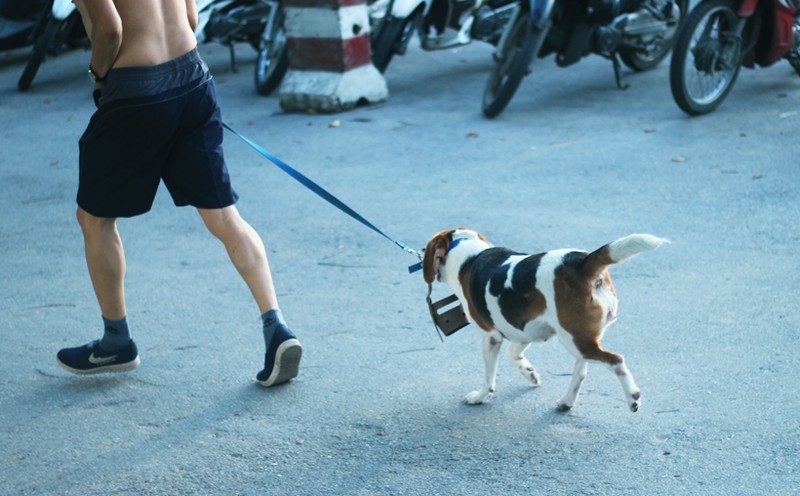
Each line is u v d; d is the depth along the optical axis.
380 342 4.74
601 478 3.46
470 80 10.36
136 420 4.20
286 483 3.64
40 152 8.91
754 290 4.91
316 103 9.48
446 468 3.63
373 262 5.79
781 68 9.41
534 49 8.40
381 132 8.62
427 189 7.02
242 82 11.34
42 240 6.63
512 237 5.96
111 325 4.46
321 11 9.34
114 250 4.34
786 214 5.86
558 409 3.98
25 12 12.45
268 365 4.29
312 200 7.01
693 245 5.57
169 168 4.21
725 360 4.23
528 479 3.51
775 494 3.27
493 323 3.86
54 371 4.70
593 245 5.71
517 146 7.84
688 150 7.28
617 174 6.93
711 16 7.96
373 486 3.56
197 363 4.68
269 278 4.34
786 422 3.70
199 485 3.68
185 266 5.96
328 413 4.12
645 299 4.94
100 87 3.99
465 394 4.18
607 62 10.45
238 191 7.34
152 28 3.94
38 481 3.79
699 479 3.40
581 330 3.58
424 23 10.68
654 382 4.11
